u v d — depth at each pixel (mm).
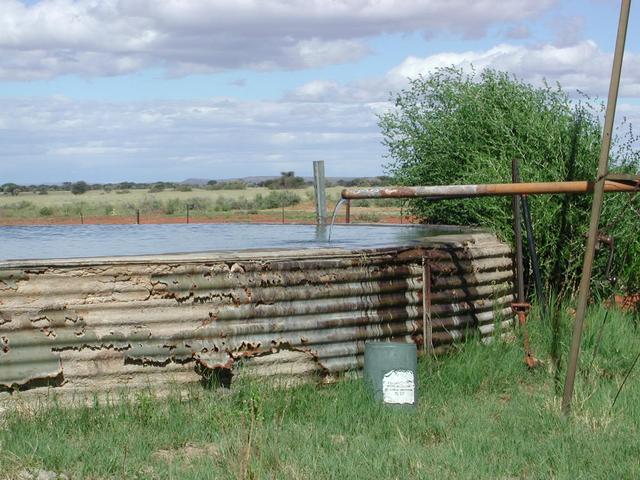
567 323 10133
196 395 7727
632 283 11992
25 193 92938
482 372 8695
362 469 5941
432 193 7875
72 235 13906
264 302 7996
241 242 11031
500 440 6676
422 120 14656
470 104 13641
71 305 7453
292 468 5855
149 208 45656
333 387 8195
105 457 6133
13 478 5746
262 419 6883
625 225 11539
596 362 9062
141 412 7145
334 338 8305
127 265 7582
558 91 13070
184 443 6707
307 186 98062
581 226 11320
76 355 7469
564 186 7605
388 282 8711
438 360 8883
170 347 7672
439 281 9133
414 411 7590
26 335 7340
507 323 10102
